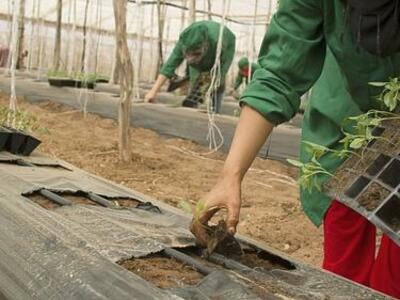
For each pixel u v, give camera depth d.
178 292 1.23
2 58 12.63
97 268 1.32
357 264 2.04
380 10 1.28
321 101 1.97
